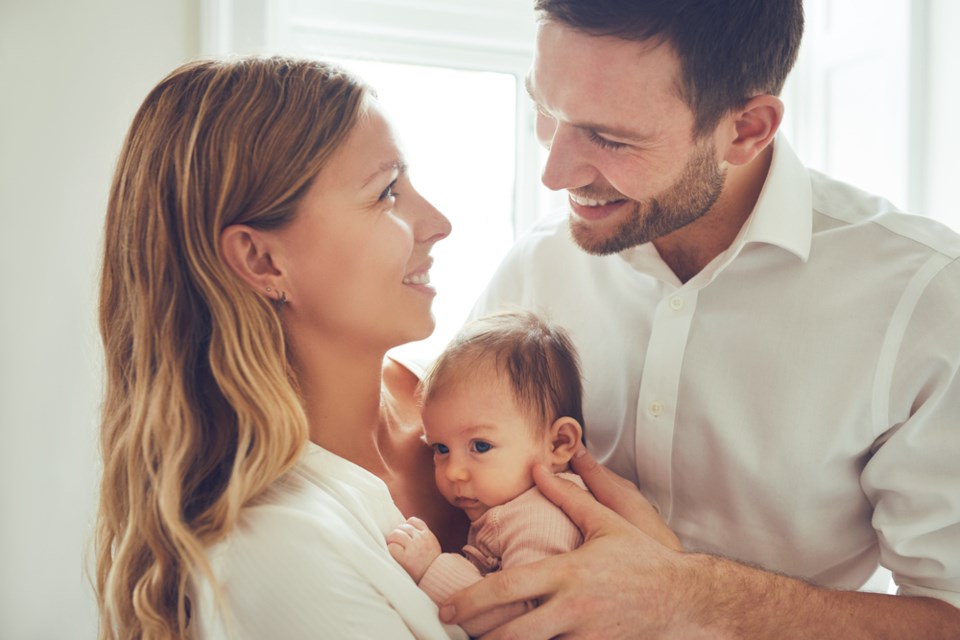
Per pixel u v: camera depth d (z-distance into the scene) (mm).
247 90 1135
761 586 1210
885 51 2430
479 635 1148
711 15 1210
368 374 1243
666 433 1430
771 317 1376
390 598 1051
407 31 2477
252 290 1133
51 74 2094
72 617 2123
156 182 1125
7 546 2084
